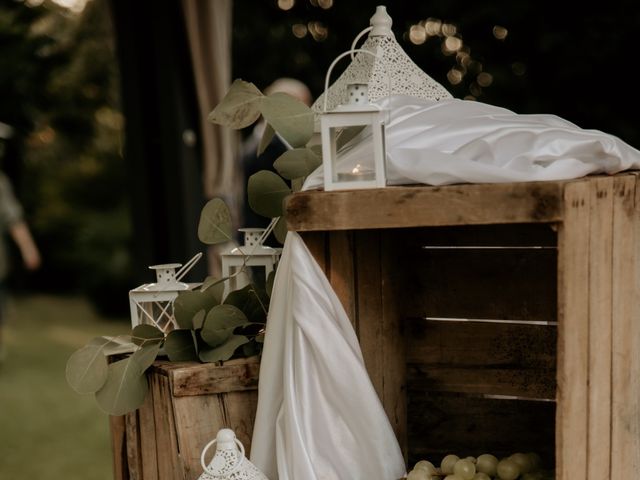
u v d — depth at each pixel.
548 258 2.50
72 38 10.98
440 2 6.37
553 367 2.51
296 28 7.35
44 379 7.46
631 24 5.87
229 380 2.21
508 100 6.34
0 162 14.15
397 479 2.07
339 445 2.03
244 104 2.30
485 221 1.79
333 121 1.93
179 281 2.50
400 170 1.96
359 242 2.28
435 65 6.55
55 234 15.39
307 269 1.99
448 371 2.63
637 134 5.98
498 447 2.63
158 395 2.24
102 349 2.26
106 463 4.80
